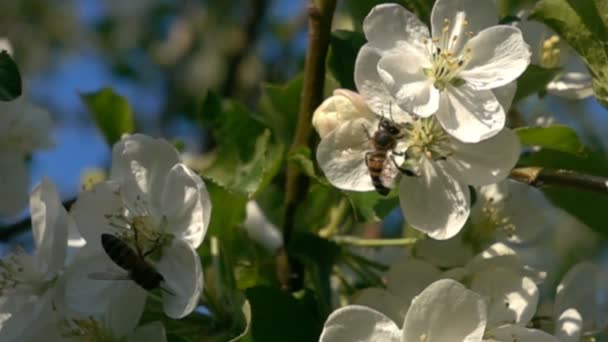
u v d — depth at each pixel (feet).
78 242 1.21
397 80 1.12
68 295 1.13
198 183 1.13
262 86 1.29
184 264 1.13
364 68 1.13
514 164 1.13
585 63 1.19
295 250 1.20
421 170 1.14
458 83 1.14
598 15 1.17
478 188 1.24
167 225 1.14
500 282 1.15
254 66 2.08
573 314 1.17
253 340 1.16
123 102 1.36
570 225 1.97
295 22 2.16
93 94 1.35
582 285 1.19
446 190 1.14
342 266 1.28
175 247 1.13
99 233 1.14
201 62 2.27
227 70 1.95
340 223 1.27
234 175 1.24
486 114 1.13
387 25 1.14
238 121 1.25
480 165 1.14
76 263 1.14
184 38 2.35
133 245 1.14
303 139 1.20
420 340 1.09
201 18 2.35
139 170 1.15
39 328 1.14
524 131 1.18
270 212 1.30
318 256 1.20
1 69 1.17
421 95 1.12
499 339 1.11
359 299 1.16
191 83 2.25
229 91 1.89
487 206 1.23
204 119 1.26
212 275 1.19
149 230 1.14
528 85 1.20
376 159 1.12
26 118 1.33
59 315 1.14
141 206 1.15
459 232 1.19
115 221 1.15
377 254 1.31
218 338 1.16
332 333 1.09
